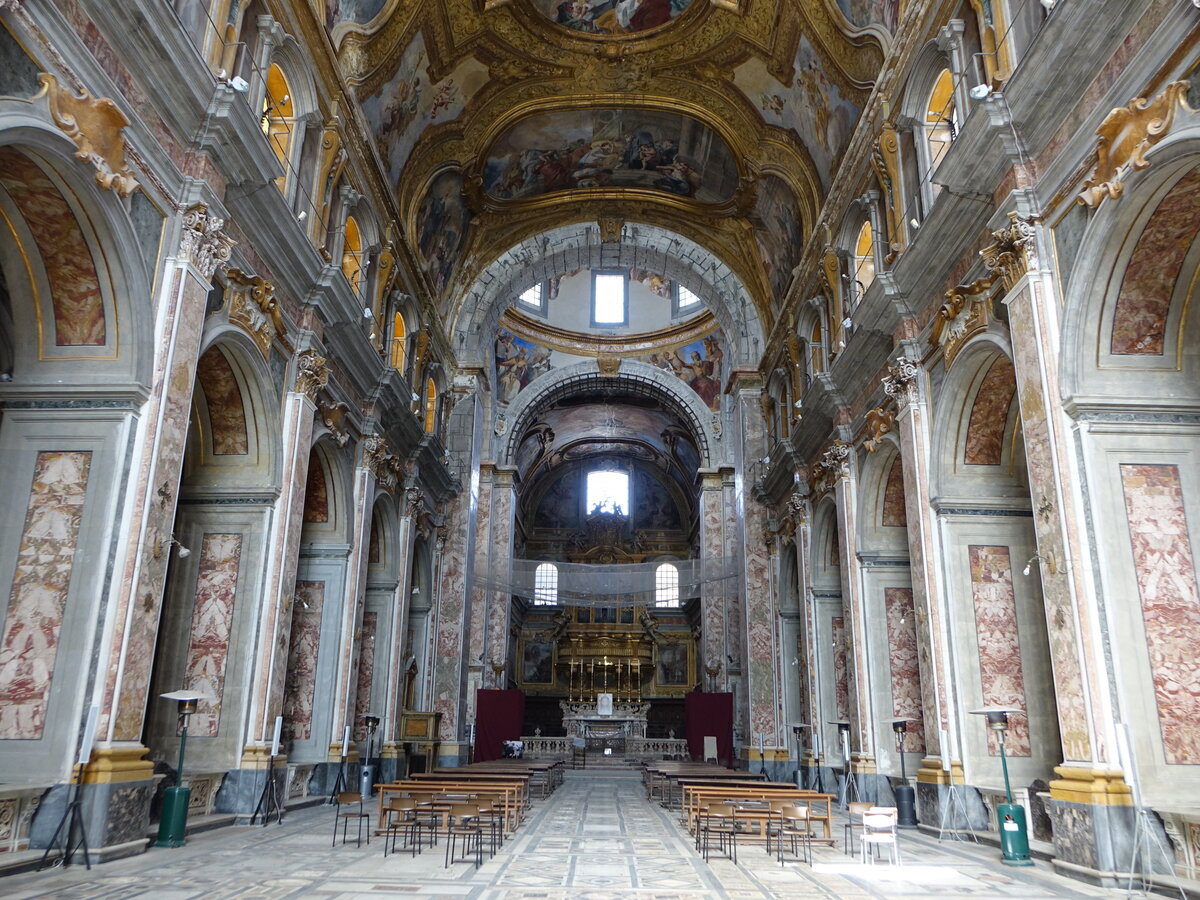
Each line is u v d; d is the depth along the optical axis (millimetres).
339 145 13836
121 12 7910
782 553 22109
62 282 8492
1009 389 11438
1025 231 9109
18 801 7418
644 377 34344
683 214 23797
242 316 10914
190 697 9406
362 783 15711
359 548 15812
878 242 14070
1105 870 7441
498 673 31484
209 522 12109
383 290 17000
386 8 14781
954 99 11062
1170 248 8227
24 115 6785
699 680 43938
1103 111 8086
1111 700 7938
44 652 8008
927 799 11430
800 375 19578
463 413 24797
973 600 11523
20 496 8359
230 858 8383
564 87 19812
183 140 9359
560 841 10406
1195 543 8312
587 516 47969
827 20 15086
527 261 24906
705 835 9375
